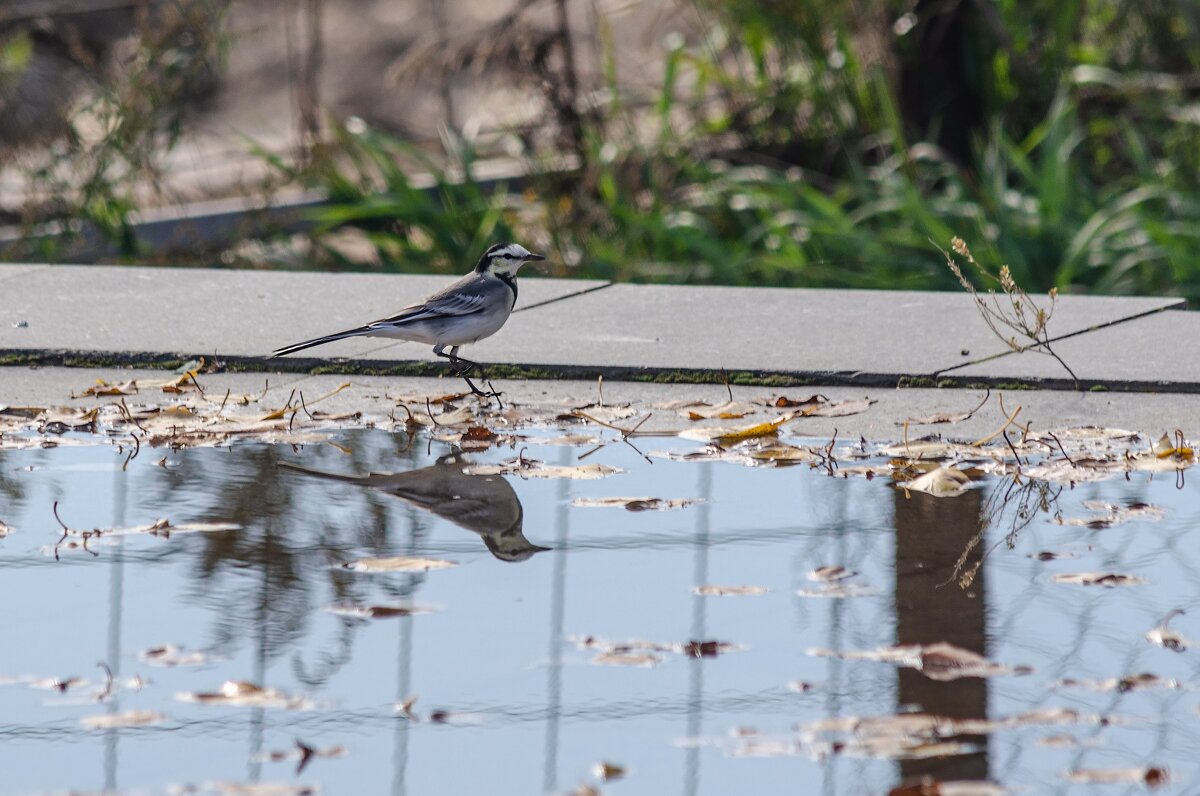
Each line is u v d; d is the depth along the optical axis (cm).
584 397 1124
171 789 519
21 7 2838
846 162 2466
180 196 2481
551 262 2230
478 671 614
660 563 746
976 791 513
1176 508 832
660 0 3084
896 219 2258
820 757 539
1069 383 1129
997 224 2131
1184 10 2464
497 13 4409
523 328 1323
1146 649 630
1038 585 708
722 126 2531
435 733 561
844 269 2166
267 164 2639
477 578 725
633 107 2617
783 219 2186
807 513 831
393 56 4194
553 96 2516
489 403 1104
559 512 836
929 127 2502
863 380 1155
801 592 702
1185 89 2505
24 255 2303
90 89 2584
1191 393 1114
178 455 966
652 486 891
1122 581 711
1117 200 2233
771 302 1443
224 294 1459
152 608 685
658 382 1173
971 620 665
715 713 575
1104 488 875
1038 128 2408
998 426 1025
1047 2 2500
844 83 2456
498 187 2483
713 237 2280
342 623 666
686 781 523
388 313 1369
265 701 588
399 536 792
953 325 1330
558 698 589
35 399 1109
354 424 1050
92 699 590
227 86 3925
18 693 596
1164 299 1451
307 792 518
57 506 846
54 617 673
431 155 2838
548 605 689
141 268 1608
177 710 581
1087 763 532
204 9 2427
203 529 802
